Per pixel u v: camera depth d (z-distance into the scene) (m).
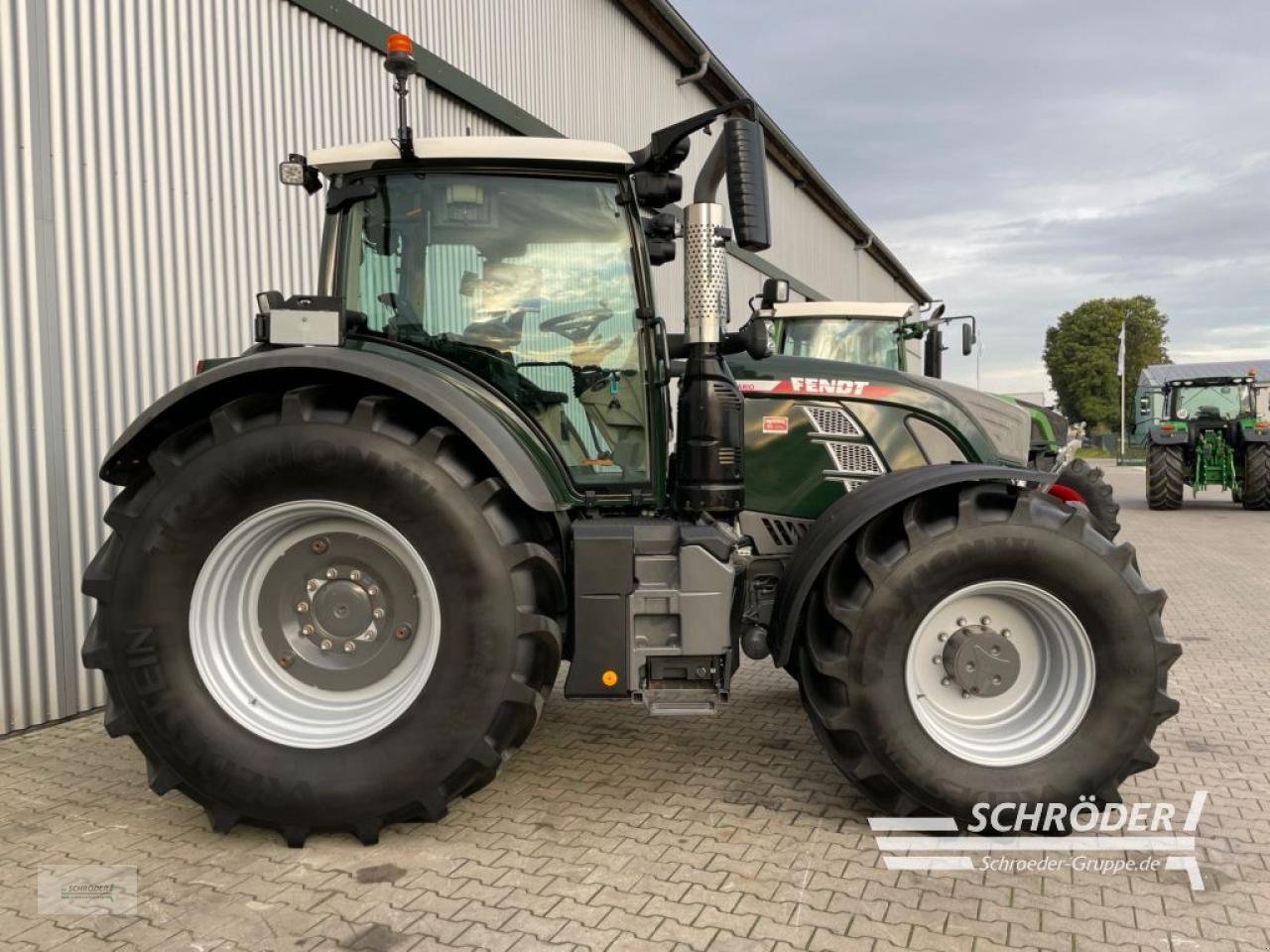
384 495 2.61
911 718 2.72
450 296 3.17
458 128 6.61
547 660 2.71
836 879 2.46
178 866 2.55
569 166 3.09
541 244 3.17
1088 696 2.74
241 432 2.63
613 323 3.18
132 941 2.17
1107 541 2.78
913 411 3.59
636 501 3.15
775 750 3.48
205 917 2.27
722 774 3.23
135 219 4.21
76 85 3.96
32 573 3.79
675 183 3.12
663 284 8.91
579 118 8.35
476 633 2.60
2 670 3.69
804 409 3.60
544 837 2.72
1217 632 5.50
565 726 3.77
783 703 4.10
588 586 2.79
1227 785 3.11
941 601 2.73
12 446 3.71
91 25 4.02
